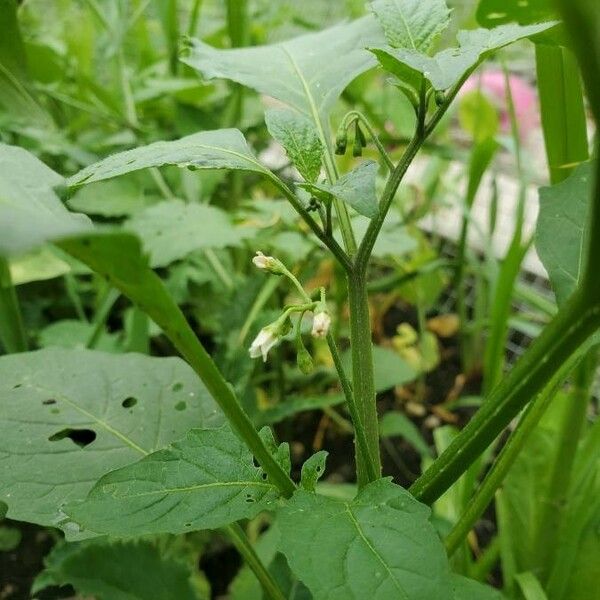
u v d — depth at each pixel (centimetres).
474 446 14
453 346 51
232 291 38
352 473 39
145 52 55
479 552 34
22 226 8
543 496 26
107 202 41
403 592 12
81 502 15
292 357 44
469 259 45
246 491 15
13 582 32
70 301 45
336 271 39
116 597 21
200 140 17
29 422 21
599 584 24
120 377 23
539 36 17
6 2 26
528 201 59
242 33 39
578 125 24
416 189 53
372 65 21
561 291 19
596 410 40
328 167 19
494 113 47
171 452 16
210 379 14
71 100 48
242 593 26
